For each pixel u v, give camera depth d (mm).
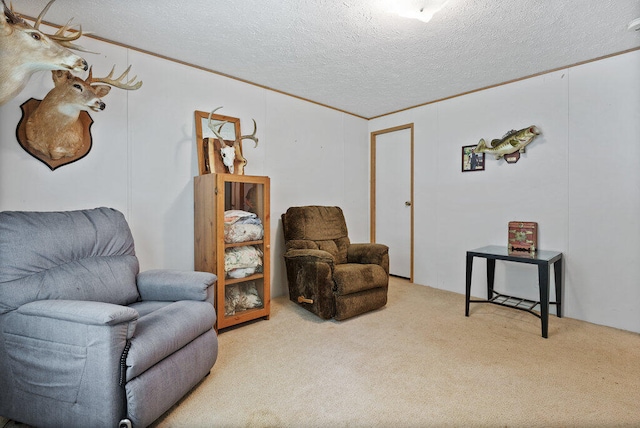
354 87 3137
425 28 2068
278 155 3281
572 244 2652
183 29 2102
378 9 1862
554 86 2719
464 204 3336
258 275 2584
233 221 2449
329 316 2533
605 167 2490
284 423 1390
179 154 2574
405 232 3957
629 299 2400
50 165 1992
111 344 1222
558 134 2707
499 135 3053
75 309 1256
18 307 1382
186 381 1511
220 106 2660
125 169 2307
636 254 2371
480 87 3129
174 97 2547
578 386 1661
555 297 2734
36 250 1521
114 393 1222
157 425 1374
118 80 2014
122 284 1786
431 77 2887
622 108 2408
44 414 1311
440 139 3521
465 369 1837
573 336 2291
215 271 2330
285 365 1884
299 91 3260
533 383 1690
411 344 2160
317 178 3670
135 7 1864
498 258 2525
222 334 2324
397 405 1514
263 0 1796
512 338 2258
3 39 1555
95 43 2186
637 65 2340
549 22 1984
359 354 2020
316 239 3025
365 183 4258
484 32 2109
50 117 1934
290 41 2252
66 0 1794
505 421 1398
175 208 2551
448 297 3232
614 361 1925
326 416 1436
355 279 2555
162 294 1856
